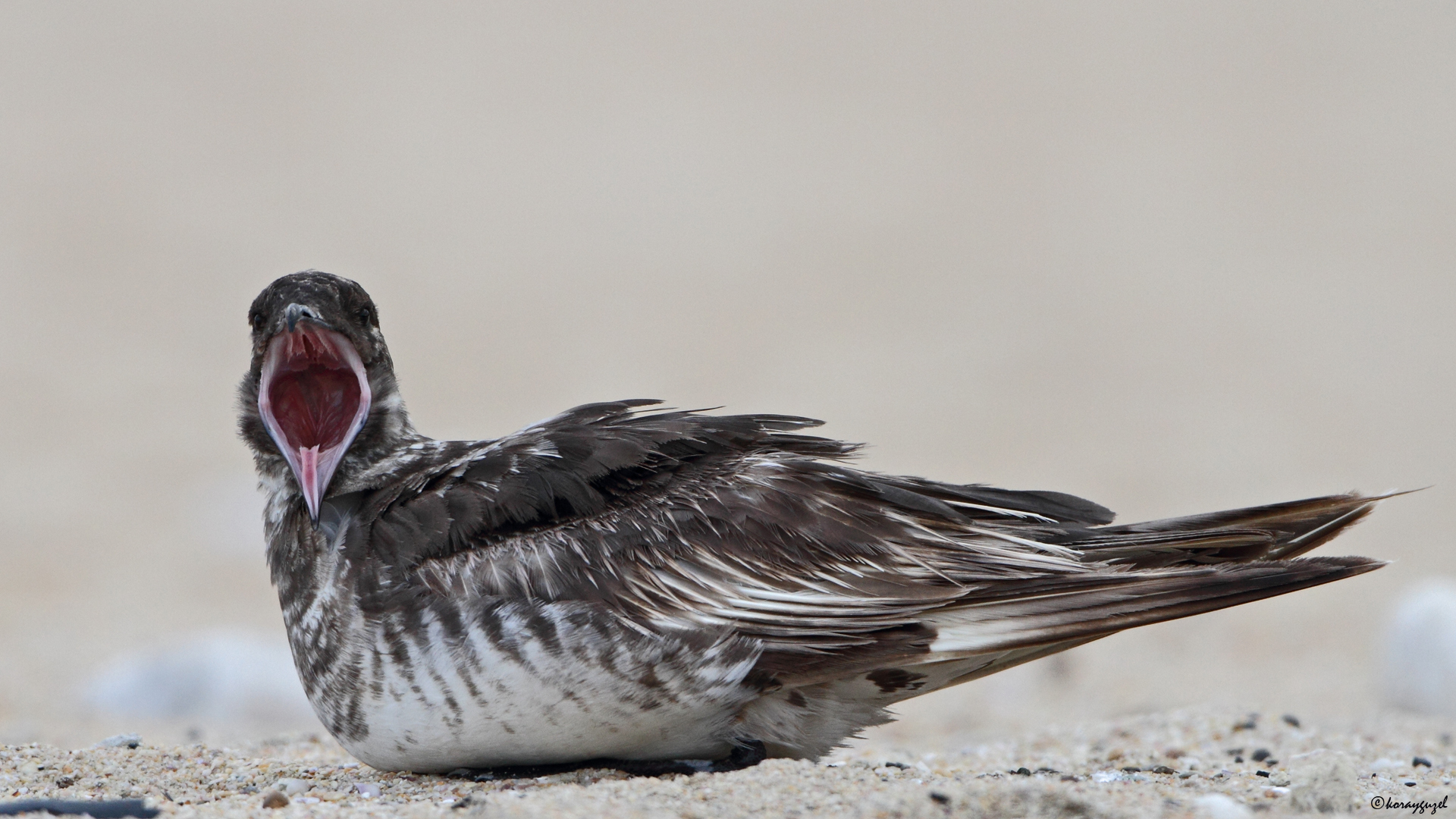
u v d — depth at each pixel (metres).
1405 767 7.44
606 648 6.16
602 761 6.62
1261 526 6.83
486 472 6.71
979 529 6.79
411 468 7.03
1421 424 22.09
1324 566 6.31
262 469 7.24
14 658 13.01
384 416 7.21
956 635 6.42
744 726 6.61
